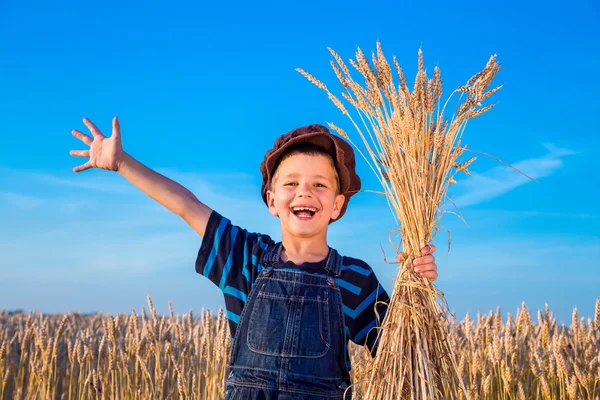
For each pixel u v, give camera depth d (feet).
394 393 7.00
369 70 7.09
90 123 8.46
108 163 8.17
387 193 7.49
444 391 7.08
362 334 7.45
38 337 17.62
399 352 7.04
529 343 16.16
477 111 7.20
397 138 7.27
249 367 6.83
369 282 7.57
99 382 16.47
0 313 35.42
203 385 16.89
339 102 7.29
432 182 7.34
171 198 8.19
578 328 16.38
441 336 7.25
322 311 7.07
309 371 6.72
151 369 17.38
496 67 7.02
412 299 7.18
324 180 7.61
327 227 7.84
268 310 7.09
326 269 7.43
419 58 7.10
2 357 18.34
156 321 16.84
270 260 7.63
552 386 14.17
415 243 7.27
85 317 35.37
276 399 6.66
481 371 14.01
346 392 7.02
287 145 7.70
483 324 16.85
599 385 13.62
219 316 15.53
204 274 7.86
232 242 7.92
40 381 17.38
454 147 7.43
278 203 7.67
